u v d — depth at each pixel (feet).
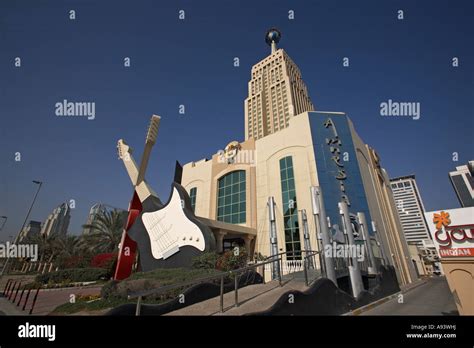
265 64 301.43
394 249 91.50
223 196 99.14
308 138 80.69
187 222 55.31
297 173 79.36
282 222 77.15
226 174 101.24
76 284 66.85
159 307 23.53
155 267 58.85
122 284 30.30
